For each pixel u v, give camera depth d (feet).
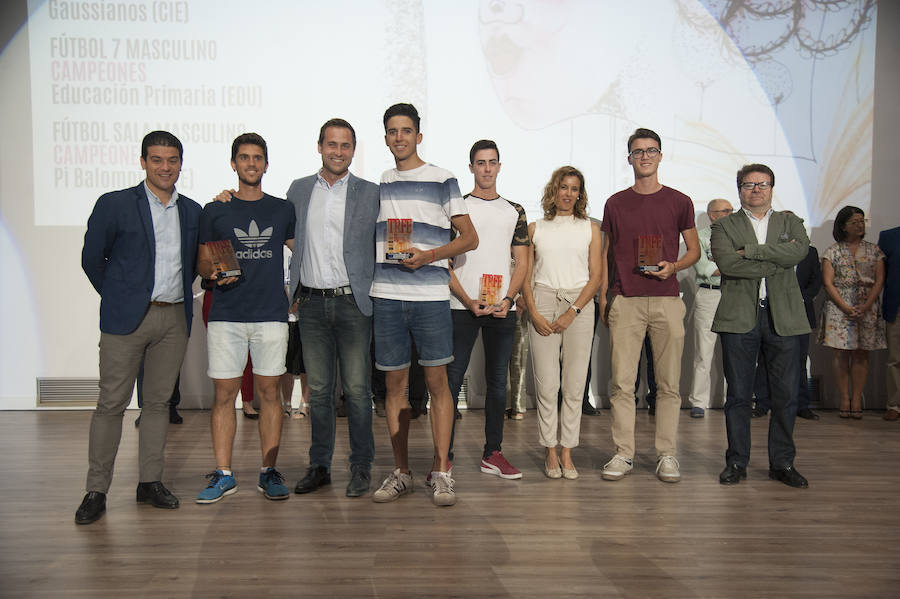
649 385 15.55
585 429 13.96
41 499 9.05
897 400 15.12
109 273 8.48
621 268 10.18
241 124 15.64
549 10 15.81
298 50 15.65
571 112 15.96
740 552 7.26
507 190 15.98
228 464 9.27
